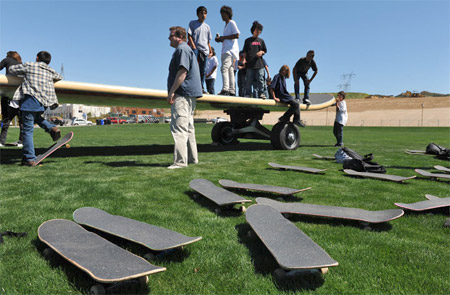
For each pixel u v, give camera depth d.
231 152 6.57
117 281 1.08
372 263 1.44
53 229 1.61
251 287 1.24
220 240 1.71
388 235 1.81
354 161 4.07
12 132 16.44
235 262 1.45
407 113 61.66
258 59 6.82
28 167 4.12
